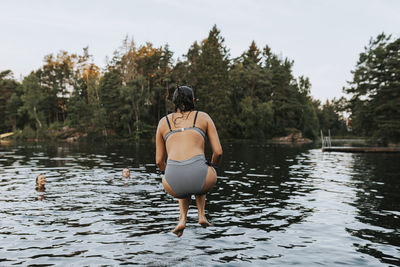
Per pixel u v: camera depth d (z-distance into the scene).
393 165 15.32
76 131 66.69
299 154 23.56
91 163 15.74
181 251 3.77
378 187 8.78
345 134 115.25
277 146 39.25
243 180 10.08
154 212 5.84
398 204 6.57
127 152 25.45
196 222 5.14
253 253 3.73
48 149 30.84
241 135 68.38
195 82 68.25
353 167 14.35
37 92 75.56
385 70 39.16
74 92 80.44
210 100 62.22
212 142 2.84
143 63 73.19
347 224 5.06
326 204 6.59
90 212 5.85
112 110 68.81
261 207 6.31
